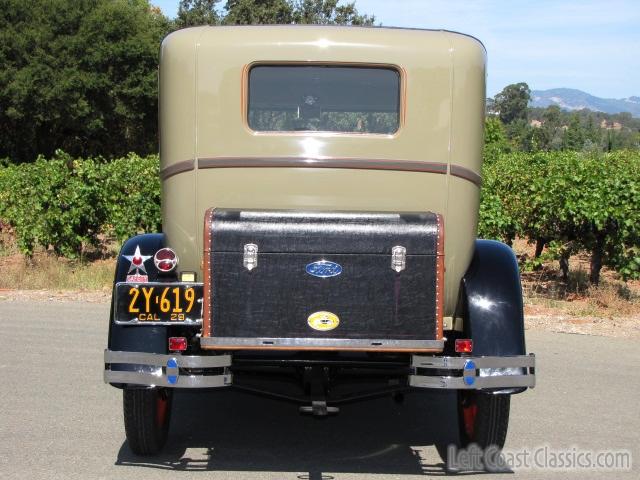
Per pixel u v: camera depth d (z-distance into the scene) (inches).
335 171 185.6
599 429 231.5
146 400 188.4
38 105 1521.9
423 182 186.7
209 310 167.5
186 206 188.1
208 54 185.3
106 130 1690.5
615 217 428.5
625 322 386.6
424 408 254.5
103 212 553.9
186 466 195.0
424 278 167.2
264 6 2065.7
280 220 168.9
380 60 184.5
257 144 185.5
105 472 189.0
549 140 2573.8
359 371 193.5
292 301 167.5
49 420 228.8
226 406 253.0
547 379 285.6
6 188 572.1
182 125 186.4
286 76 186.4
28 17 1533.0
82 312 394.0
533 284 487.2
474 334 179.5
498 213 485.7
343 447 213.8
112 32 1576.0
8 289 456.1
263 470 193.9
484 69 189.9
